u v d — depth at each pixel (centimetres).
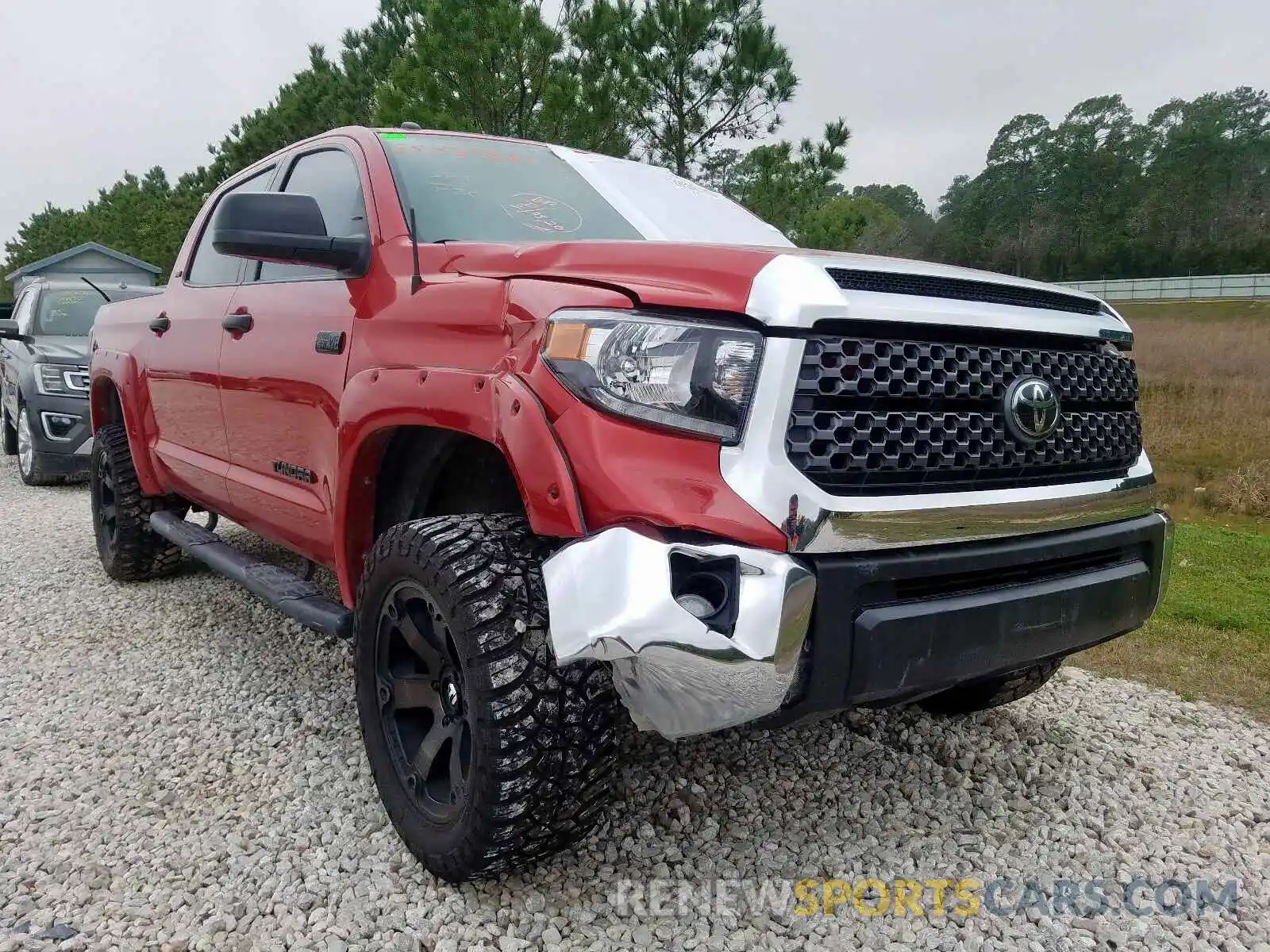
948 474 201
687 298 188
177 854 237
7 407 912
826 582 182
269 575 322
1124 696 363
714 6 964
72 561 539
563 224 285
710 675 171
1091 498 226
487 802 191
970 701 316
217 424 360
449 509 270
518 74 906
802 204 1018
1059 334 222
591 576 174
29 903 215
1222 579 525
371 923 210
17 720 319
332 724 312
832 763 294
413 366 232
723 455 180
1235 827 264
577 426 185
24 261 7312
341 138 323
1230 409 1141
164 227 3150
